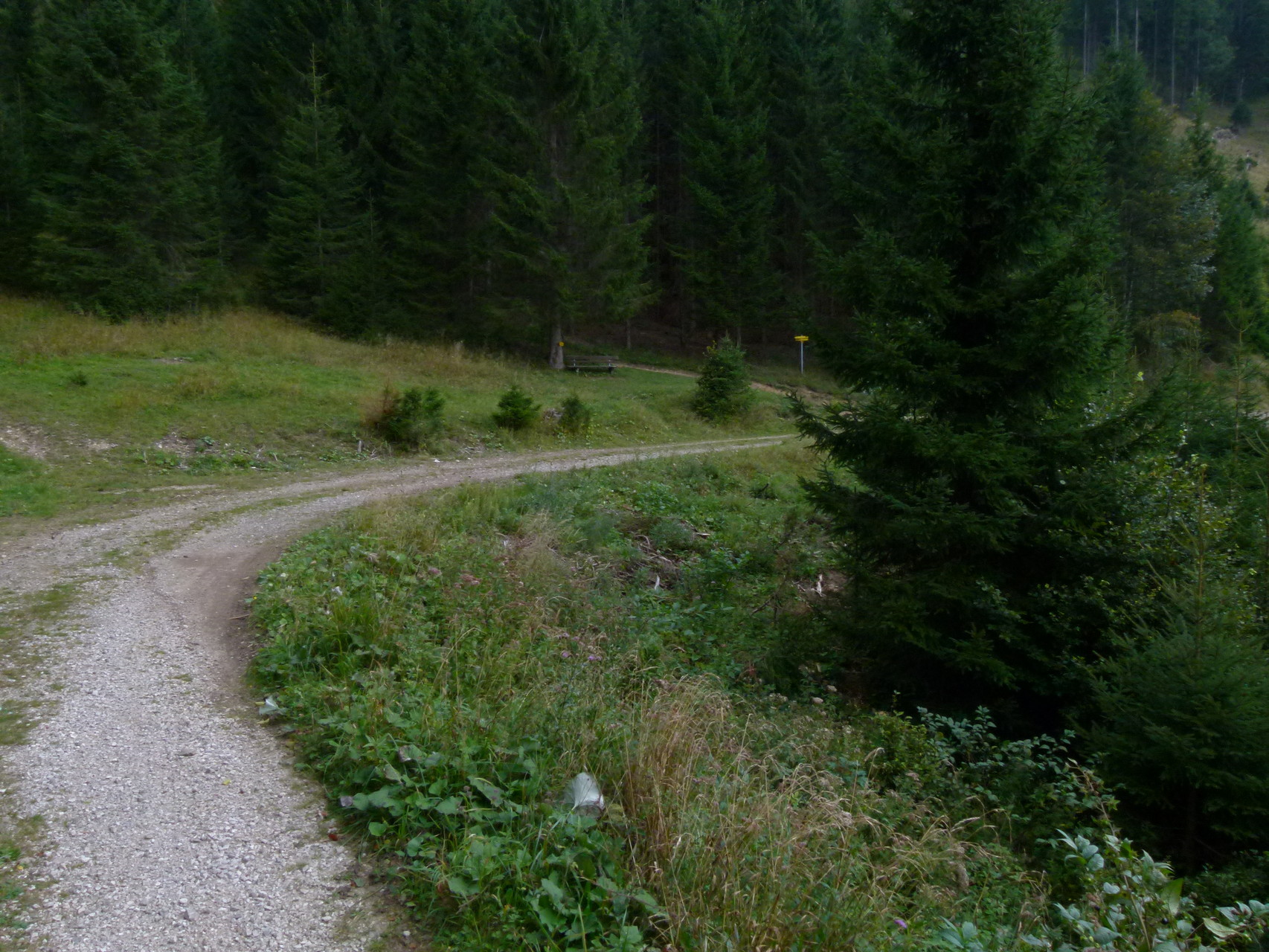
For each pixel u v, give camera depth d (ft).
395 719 16.52
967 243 28.14
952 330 28.07
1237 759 19.36
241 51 122.21
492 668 20.54
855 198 29.37
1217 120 281.13
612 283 104.78
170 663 21.30
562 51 100.22
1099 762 21.66
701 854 12.85
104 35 78.95
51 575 29.01
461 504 40.40
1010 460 25.02
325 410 61.16
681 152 139.44
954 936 12.64
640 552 40.68
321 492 45.91
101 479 45.16
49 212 78.07
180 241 85.92
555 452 66.80
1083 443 25.96
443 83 103.86
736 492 58.70
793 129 137.59
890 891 13.74
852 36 137.59
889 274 27.22
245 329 82.33
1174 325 106.83
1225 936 13.12
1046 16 26.32
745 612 34.86
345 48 113.60
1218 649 20.51
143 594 27.12
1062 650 25.86
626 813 14.57
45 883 12.50
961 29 27.50
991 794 20.42
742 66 126.52
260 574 28.50
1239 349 37.63
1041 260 26.96
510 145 103.96
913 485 27.71
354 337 96.84
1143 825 20.79
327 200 98.22
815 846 13.79
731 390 91.35
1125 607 25.52
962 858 16.57
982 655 24.75
